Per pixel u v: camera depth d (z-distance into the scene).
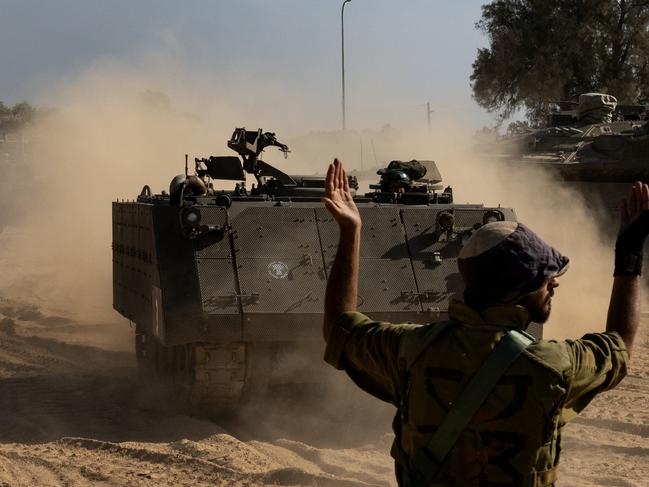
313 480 7.58
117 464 8.29
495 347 2.95
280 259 9.55
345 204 3.39
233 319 9.09
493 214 10.31
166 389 11.28
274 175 12.07
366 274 9.73
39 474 7.98
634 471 8.02
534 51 53.00
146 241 10.31
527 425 2.88
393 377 3.18
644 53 52.69
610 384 3.12
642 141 18.83
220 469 7.94
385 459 8.53
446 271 9.90
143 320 10.70
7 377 12.76
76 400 11.22
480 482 2.88
